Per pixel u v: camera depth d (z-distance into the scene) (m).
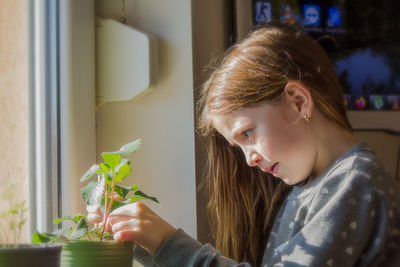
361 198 0.85
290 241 0.87
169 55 1.19
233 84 0.94
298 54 0.99
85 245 0.78
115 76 1.18
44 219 1.07
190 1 1.18
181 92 1.17
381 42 1.58
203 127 1.12
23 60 1.11
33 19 1.12
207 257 0.87
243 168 1.18
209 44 1.30
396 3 1.59
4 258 0.65
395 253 0.87
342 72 1.55
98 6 1.24
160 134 1.18
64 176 1.10
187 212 1.16
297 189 1.03
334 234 0.83
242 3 1.34
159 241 0.88
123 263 0.81
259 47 0.98
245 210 1.19
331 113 0.97
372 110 1.56
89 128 1.16
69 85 1.11
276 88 0.93
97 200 0.81
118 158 0.82
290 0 1.46
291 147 0.93
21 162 1.07
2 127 1.04
